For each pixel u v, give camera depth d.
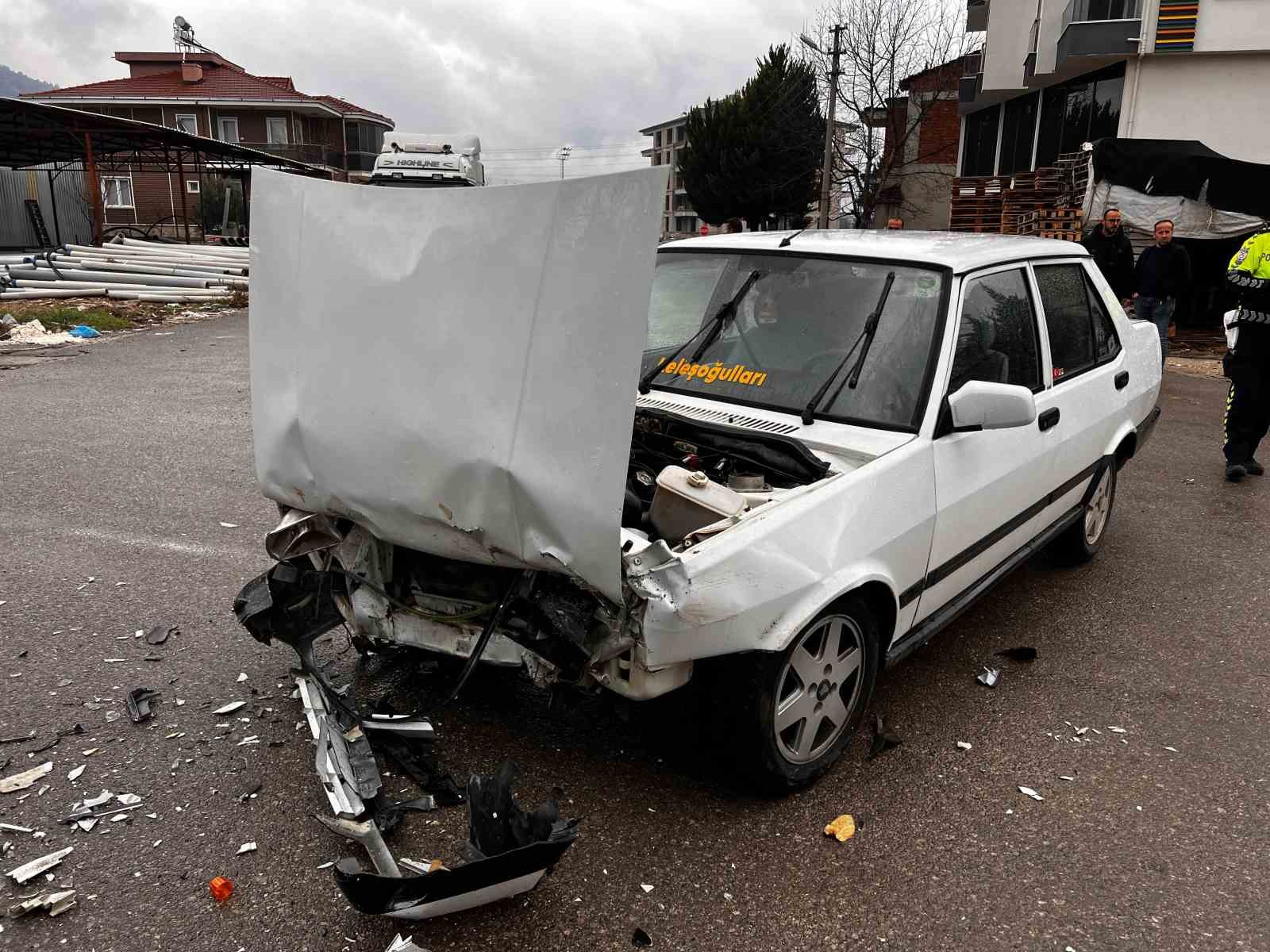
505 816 2.49
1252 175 14.99
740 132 44.75
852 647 3.25
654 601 2.59
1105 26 20.11
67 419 8.23
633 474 3.35
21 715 3.46
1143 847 2.98
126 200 48.41
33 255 21.28
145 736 3.36
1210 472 7.61
